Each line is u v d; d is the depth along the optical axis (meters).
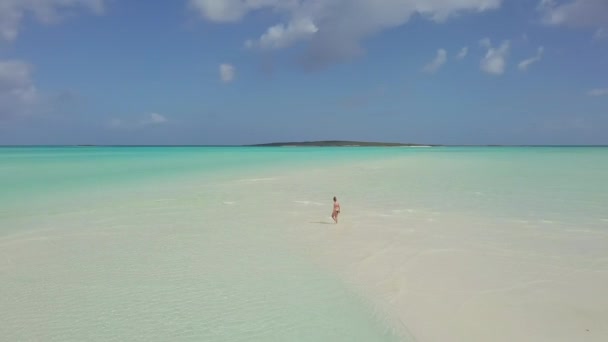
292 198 16.22
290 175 27.14
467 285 6.78
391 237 9.91
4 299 6.09
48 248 8.85
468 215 12.59
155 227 10.94
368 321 5.50
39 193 17.14
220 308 5.84
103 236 9.92
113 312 5.67
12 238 9.70
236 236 9.99
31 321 5.39
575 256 8.36
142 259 8.09
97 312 5.67
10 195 16.50
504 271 7.45
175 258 8.17
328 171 31.00
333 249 8.88
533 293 6.46
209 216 12.47
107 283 6.75
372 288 6.66
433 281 6.96
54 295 6.25
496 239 9.70
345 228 10.87
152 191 18.11
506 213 12.88
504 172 29.23
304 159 52.75
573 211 13.19
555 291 6.54
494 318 5.61
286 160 49.62
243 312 5.71
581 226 11.02
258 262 7.96
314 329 5.25
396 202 15.16
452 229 10.72
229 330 5.19
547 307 5.96
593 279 7.07
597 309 5.91
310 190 18.80
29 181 21.78
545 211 13.18
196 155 63.28
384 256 8.37
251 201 15.41
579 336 5.16
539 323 5.48
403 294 6.41
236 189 19.05
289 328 5.27
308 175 27.20
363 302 6.11
